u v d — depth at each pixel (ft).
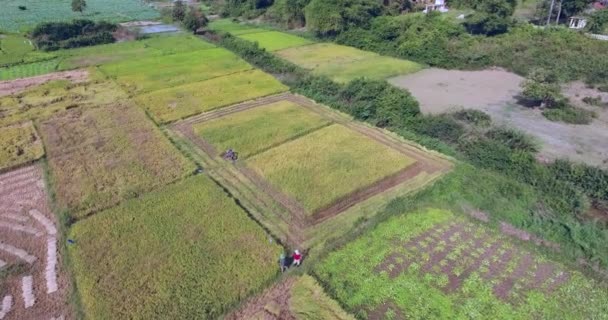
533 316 69.87
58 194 101.09
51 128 135.64
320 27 241.96
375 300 72.69
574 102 154.30
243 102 158.81
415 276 77.61
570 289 74.90
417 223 91.61
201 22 269.23
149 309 70.23
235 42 226.79
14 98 160.04
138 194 101.76
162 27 288.10
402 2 291.99
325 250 83.87
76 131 133.69
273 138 128.26
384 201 100.22
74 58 215.10
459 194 100.27
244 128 135.03
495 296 73.67
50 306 71.36
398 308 71.41
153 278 76.38
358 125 140.36
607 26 219.00
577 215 93.40
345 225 92.17
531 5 298.35
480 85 173.58
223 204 97.35
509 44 199.62
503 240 87.04
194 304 71.41
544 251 83.87
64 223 90.79
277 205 98.22
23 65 203.92
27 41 242.37
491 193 99.66
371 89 146.72
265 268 79.20
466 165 111.86
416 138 127.54
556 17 254.06
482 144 117.39
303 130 133.18
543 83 149.69
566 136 129.59
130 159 116.98
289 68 188.96
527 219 91.25
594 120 140.36
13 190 103.65
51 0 392.47
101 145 124.98
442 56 196.54
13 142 125.90
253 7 313.12
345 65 201.26
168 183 106.11
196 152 122.93
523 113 145.59
